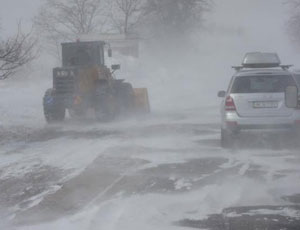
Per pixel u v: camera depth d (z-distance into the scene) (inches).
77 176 491.5
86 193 432.5
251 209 382.6
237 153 592.1
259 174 488.1
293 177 474.9
